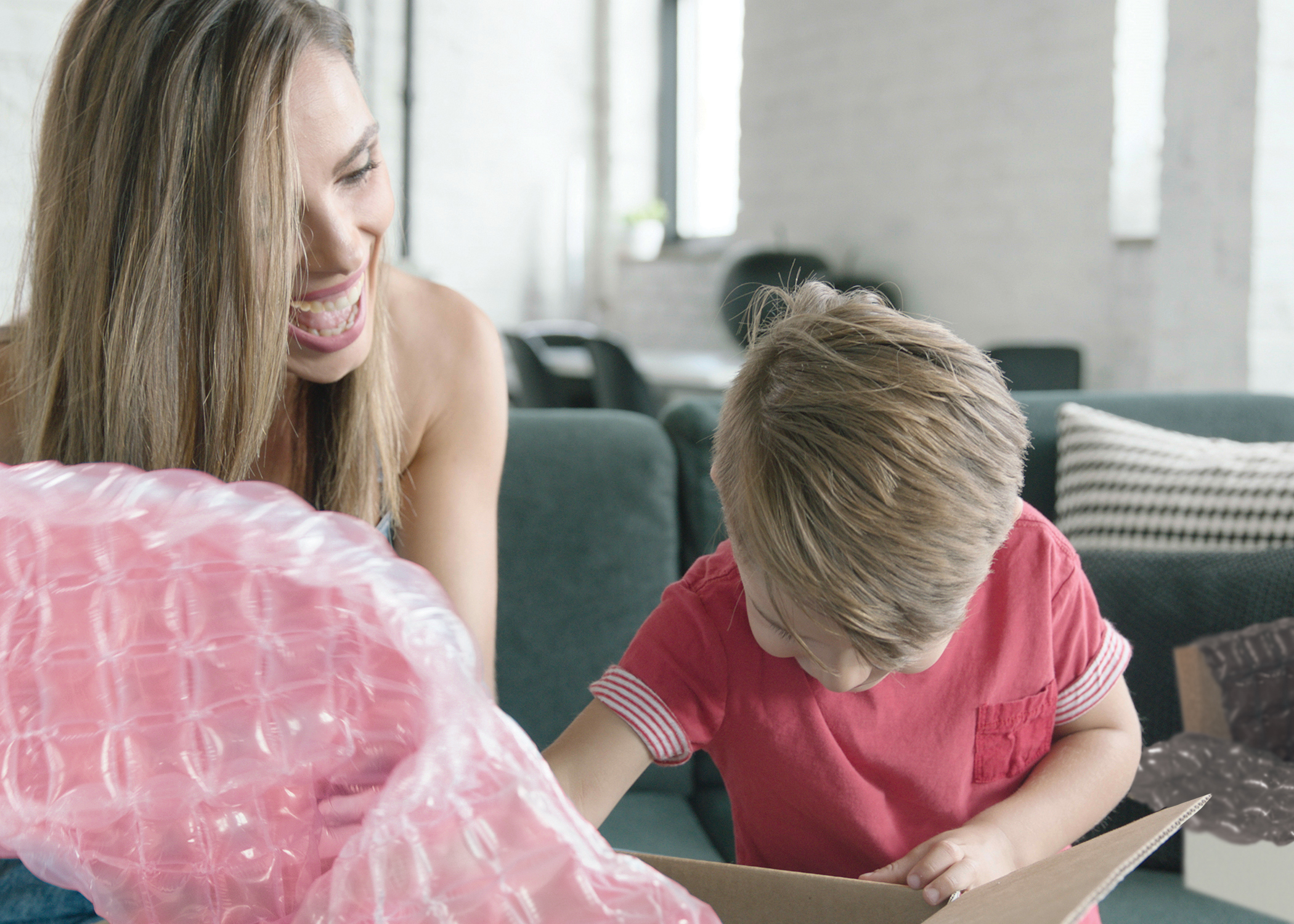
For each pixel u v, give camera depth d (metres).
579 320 6.05
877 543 0.58
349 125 0.74
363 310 0.82
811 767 0.77
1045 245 3.77
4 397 0.80
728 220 5.70
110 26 0.70
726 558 0.81
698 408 1.54
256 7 0.71
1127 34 3.48
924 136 4.25
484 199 5.69
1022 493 1.51
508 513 1.44
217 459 0.72
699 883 0.53
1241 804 0.98
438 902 0.31
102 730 0.33
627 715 0.76
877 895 0.51
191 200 0.68
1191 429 1.56
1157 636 1.16
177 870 0.34
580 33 5.93
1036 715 0.79
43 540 0.33
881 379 0.61
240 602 0.32
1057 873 0.43
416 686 0.32
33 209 0.76
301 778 0.33
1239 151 2.79
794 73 4.91
